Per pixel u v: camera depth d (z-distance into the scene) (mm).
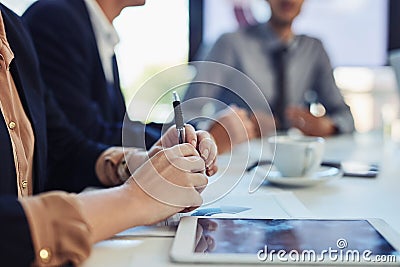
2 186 688
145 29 2125
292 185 954
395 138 1760
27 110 866
